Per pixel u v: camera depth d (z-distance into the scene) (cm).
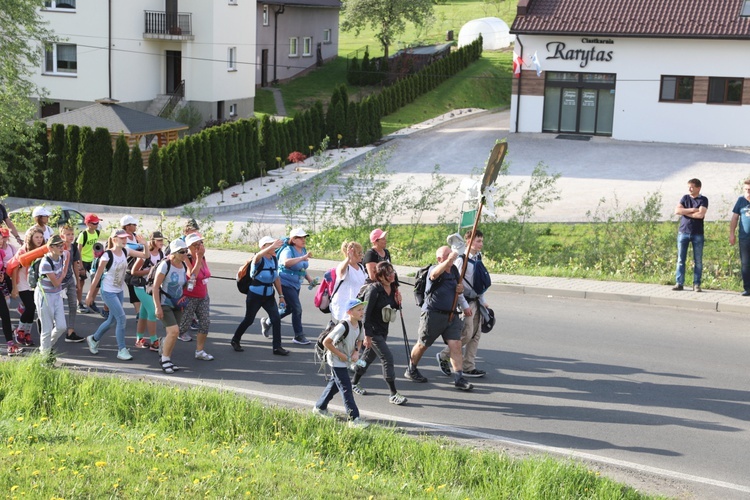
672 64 10856
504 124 12619
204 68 12488
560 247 5978
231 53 13012
